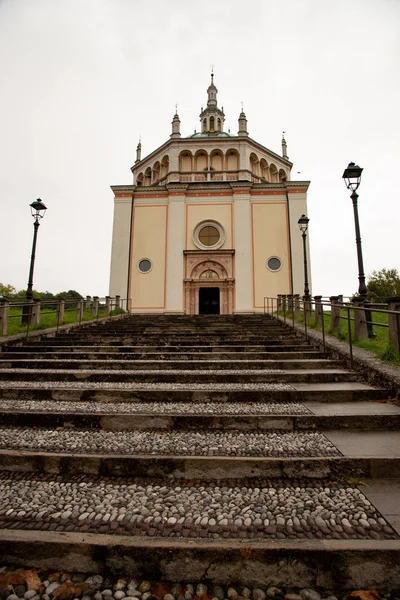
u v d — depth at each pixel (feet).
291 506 9.21
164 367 24.54
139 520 8.61
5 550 7.82
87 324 46.26
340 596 7.09
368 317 29.35
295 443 12.62
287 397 17.29
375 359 20.84
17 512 8.98
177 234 81.51
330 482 10.46
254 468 10.92
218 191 83.76
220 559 7.44
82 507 9.24
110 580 7.50
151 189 84.64
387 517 8.56
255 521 8.52
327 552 7.35
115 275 80.28
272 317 53.78
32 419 14.96
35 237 43.16
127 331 39.96
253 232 81.61
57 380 21.80
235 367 24.16
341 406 16.01
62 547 7.72
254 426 14.28
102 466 11.23
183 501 9.56
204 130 111.04
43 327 38.83
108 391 18.07
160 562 7.50
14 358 28.25
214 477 10.92
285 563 7.37
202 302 83.76
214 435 13.73
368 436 13.24
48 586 7.29
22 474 11.28
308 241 79.71
